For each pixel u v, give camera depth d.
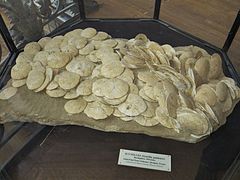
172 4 1.05
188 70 0.60
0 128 0.62
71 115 0.58
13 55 0.75
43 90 0.60
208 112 0.55
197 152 0.59
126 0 1.08
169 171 0.57
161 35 0.84
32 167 0.58
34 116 0.60
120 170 0.57
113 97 0.57
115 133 0.62
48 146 0.61
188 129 0.55
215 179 0.54
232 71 0.73
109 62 0.61
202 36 0.93
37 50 0.69
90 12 1.03
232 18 0.99
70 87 0.59
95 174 0.57
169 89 0.56
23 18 0.87
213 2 1.05
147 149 0.59
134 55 0.62
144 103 0.56
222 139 0.60
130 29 0.85
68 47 0.66
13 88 0.62
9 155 0.59
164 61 0.61
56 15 0.95
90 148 0.60
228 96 0.59
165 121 0.55
